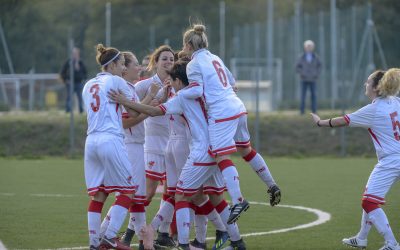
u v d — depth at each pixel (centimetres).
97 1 9212
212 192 2183
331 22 7438
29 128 5650
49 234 2448
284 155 5391
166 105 2142
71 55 5197
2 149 5497
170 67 2327
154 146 2378
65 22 8900
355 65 7062
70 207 3092
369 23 6956
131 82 2250
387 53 8400
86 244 2272
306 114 5853
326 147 5438
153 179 2383
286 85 8100
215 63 2170
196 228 2244
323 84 7469
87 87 2133
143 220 2241
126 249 2088
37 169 4672
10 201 3281
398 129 2136
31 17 8625
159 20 9606
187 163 2136
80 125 5644
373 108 2142
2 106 6988
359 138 5478
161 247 2269
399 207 3055
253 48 8869
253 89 7769
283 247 2252
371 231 2527
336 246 2269
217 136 2111
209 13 11156
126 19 9275
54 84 7738
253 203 3219
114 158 2070
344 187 3750
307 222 2727
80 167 4794
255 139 5494
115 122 2102
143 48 8462
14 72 8194
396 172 2125
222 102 2125
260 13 11769
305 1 11944
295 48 7956
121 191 2092
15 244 2269
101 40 8731
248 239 2386
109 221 2139
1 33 7644
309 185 3834
